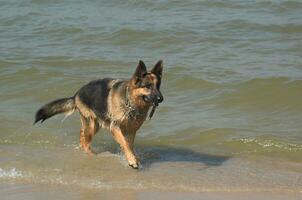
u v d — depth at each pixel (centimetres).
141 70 927
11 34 1878
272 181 865
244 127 1133
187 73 1430
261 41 1714
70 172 913
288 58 1556
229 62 1531
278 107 1238
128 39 1766
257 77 1369
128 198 790
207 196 798
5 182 859
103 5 2183
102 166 947
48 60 1581
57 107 1065
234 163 962
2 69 1498
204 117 1194
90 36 1809
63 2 2247
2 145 1062
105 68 1511
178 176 893
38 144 1070
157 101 917
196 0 2147
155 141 1088
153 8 2106
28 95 1346
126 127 971
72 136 1119
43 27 1928
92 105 1012
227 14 1978
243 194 806
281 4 2047
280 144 1038
